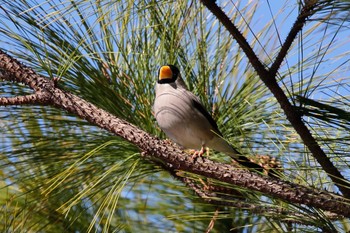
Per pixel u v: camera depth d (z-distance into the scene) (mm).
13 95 5012
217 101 5742
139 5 5098
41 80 4832
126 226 5496
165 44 5660
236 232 5352
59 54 5008
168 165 5102
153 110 5664
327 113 4391
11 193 5258
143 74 5449
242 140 5352
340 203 4250
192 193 5363
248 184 4488
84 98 5098
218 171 4566
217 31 5801
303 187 4383
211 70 5742
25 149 4863
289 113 4441
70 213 5184
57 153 4883
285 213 4469
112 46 5332
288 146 4789
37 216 5074
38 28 4938
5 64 4828
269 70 4465
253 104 5449
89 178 4863
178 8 5574
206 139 5645
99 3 4668
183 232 5547
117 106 5207
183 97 5605
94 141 4941
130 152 4949
